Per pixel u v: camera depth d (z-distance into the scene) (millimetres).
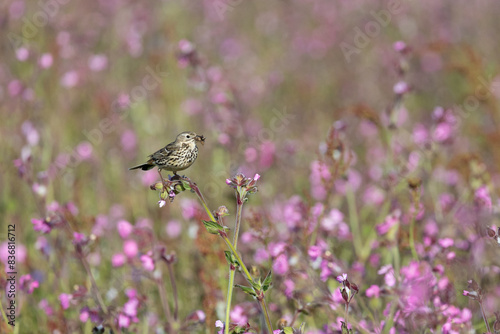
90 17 20641
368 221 11688
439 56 18266
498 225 8672
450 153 13180
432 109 16297
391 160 10766
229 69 19812
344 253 9977
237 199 6117
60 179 12164
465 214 8227
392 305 7312
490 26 20953
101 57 17469
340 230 9609
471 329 6949
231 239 9234
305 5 24312
